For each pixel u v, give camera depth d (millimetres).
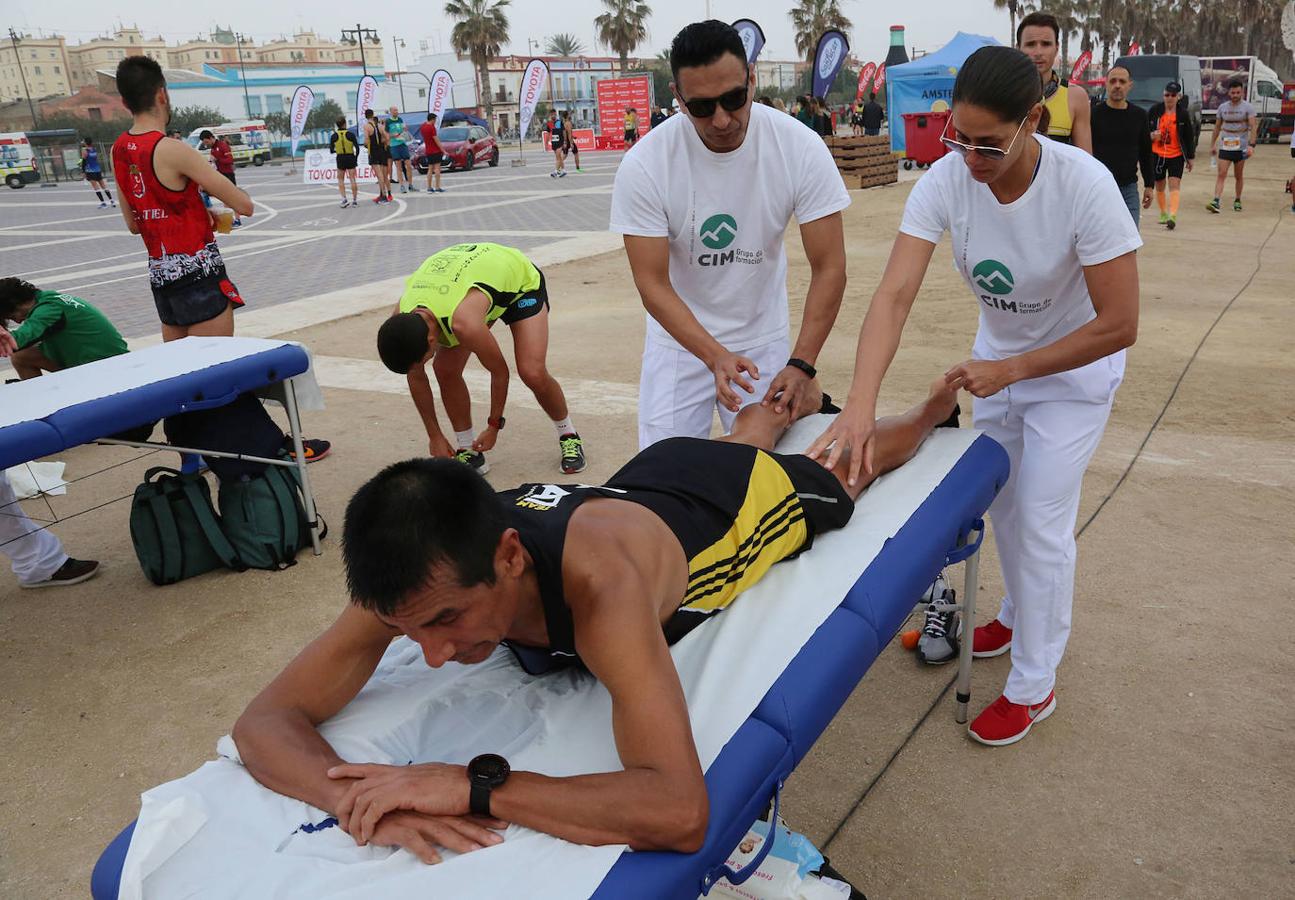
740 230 3020
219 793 1687
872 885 2295
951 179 2484
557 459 5117
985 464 2654
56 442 3344
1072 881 2279
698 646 1970
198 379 3754
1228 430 4988
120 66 4707
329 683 1821
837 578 2158
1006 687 2789
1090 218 2271
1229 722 2791
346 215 17609
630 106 37656
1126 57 21906
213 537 4059
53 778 2871
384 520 1431
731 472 2156
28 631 3750
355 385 6652
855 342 6984
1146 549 3799
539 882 1414
